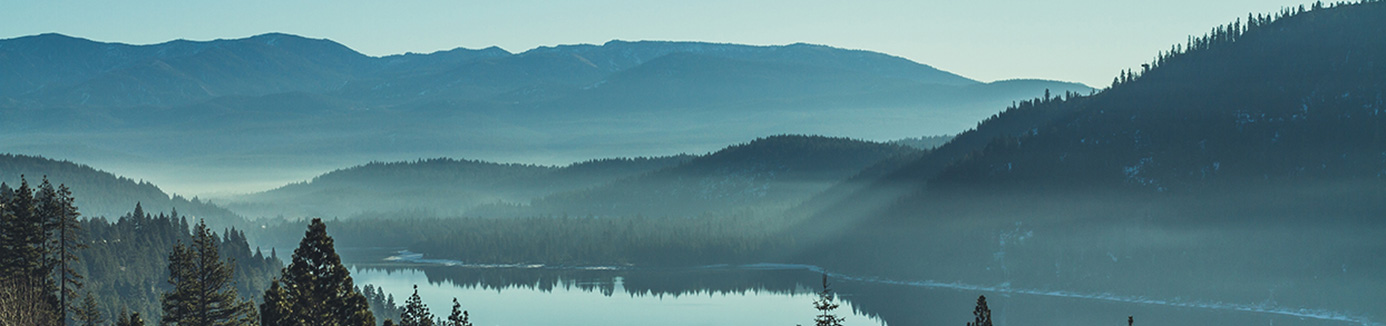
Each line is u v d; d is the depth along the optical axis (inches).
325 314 3769.7
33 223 4655.5
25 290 4237.2
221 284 4660.4
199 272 4616.1
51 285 4756.4
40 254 4670.3
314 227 3806.6
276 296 3757.4
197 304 4579.2
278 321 3730.3
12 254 4576.8
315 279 3782.0
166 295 4571.9
